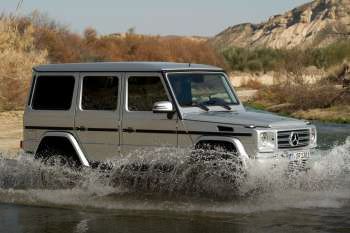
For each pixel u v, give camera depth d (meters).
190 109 11.27
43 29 58.81
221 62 99.88
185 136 11.02
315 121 33.66
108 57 74.69
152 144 11.32
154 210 10.38
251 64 102.50
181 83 11.45
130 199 11.20
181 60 89.81
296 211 10.24
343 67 46.25
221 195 10.99
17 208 10.77
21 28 37.97
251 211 10.24
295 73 44.03
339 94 38.00
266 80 74.62
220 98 11.95
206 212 10.20
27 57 31.75
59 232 9.16
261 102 44.16
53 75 12.53
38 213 10.38
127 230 9.19
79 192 11.93
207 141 10.82
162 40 92.12
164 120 11.19
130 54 82.25
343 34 65.62
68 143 12.17
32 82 12.77
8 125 24.50
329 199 11.04
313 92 38.69
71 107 12.21
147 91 11.48
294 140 11.02
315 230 9.09
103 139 11.81
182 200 11.05
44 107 12.55
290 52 53.09
